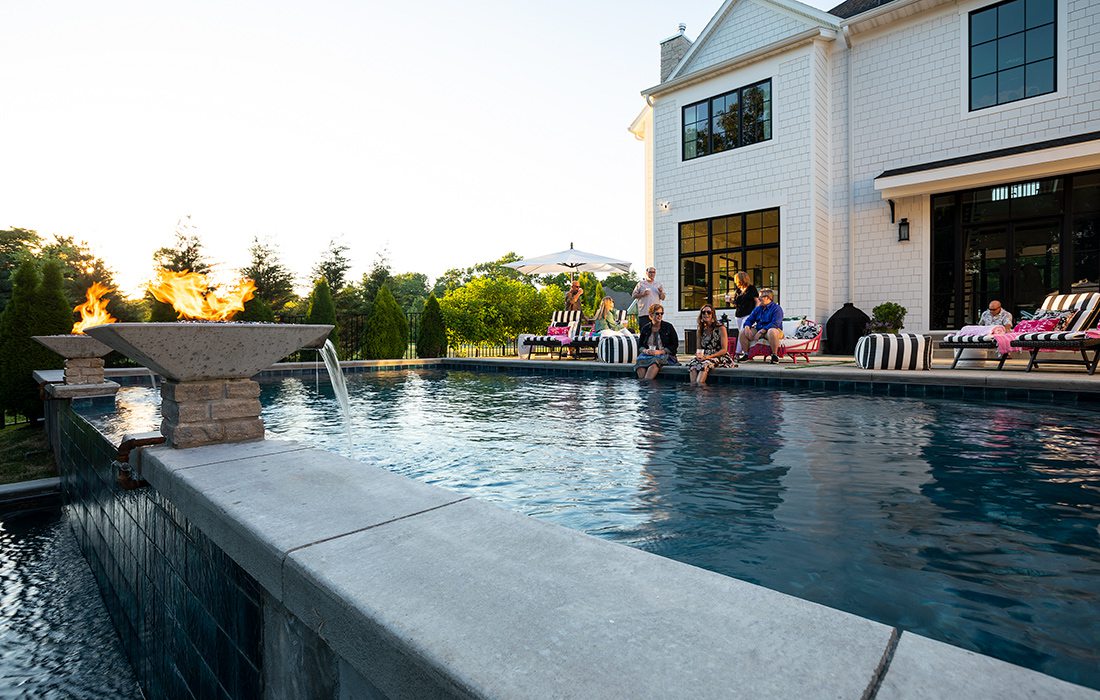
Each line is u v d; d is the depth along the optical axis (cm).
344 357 1402
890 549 163
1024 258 895
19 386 651
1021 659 105
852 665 68
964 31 937
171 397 230
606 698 63
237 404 239
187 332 212
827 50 1085
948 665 68
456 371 1151
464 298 1579
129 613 260
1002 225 914
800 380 661
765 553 161
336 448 339
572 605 87
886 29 1016
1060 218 862
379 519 132
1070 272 855
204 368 227
